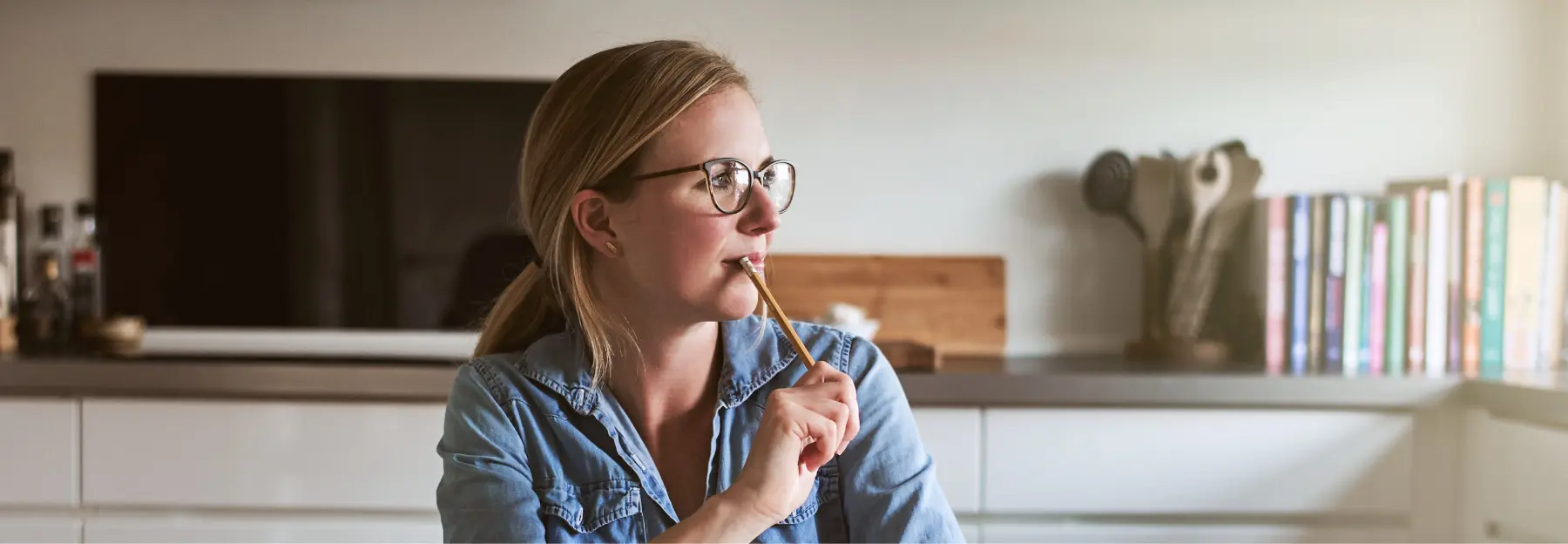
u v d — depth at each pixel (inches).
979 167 96.8
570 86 34.7
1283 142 96.4
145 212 95.9
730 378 36.1
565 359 36.3
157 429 78.5
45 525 78.4
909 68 96.7
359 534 78.3
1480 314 83.6
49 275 92.5
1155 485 78.2
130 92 95.4
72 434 78.4
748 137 33.4
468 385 36.3
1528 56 96.1
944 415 78.1
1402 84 96.3
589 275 35.2
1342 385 77.3
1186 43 96.6
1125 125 96.5
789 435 30.3
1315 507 78.0
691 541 29.2
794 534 34.7
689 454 36.0
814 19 96.5
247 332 96.3
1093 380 77.5
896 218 96.8
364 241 96.6
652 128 32.6
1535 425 69.8
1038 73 96.8
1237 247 90.0
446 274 96.8
